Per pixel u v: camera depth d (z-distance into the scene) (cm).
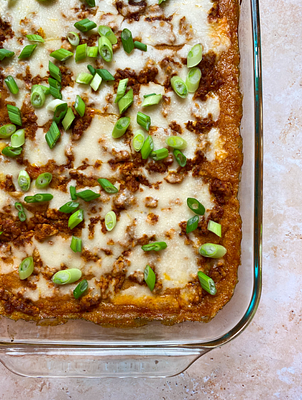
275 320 43
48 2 38
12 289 38
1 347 39
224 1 39
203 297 38
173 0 39
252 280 38
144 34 38
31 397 43
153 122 38
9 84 37
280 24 44
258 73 38
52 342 39
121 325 39
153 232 38
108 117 38
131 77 38
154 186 38
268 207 44
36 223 38
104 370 41
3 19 38
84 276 38
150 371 40
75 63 38
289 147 44
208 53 38
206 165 38
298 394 43
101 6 39
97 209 38
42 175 37
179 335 39
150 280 37
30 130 38
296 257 44
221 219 38
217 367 43
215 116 38
